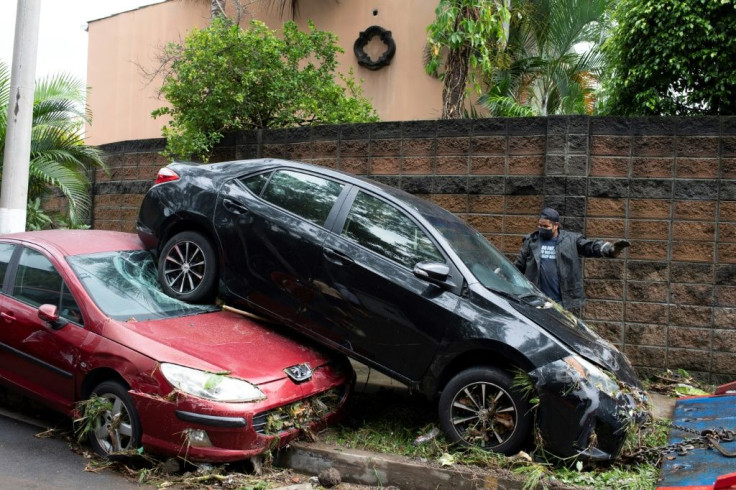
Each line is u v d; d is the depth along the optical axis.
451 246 4.80
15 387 4.90
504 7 8.58
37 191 9.12
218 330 4.78
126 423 4.24
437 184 7.36
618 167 6.82
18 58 7.11
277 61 8.73
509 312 4.45
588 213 6.85
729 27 6.76
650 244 6.75
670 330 6.69
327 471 4.24
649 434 4.61
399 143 7.55
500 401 4.36
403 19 13.34
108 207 9.92
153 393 4.07
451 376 4.61
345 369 5.14
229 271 5.18
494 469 4.17
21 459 4.31
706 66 6.98
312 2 13.96
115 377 4.37
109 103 15.97
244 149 8.46
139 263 5.45
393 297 4.64
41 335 4.69
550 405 4.14
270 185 5.34
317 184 5.23
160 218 5.52
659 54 7.14
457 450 4.44
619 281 6.81
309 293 4.90
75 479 4.04
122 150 9.75
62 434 4.83
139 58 15.50
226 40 8.50
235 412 3.98
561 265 6.10
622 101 7.89
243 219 5.17
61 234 5.53
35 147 8.79
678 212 6.69
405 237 4.86
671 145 6.71
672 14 6.96
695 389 6.27
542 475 4.05
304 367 4.64
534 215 7.04
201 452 3.99
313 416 4.70
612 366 4.48
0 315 4.98
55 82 9.11
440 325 4.51
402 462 4.27
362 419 5.27
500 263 5.29
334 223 5.00
